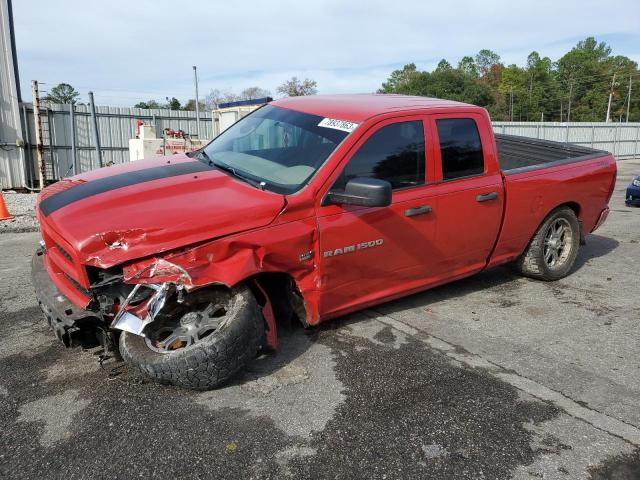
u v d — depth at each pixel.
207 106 61.66
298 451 2.80
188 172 3.86
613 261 6.84
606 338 4.38
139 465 2.67
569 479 2.65
